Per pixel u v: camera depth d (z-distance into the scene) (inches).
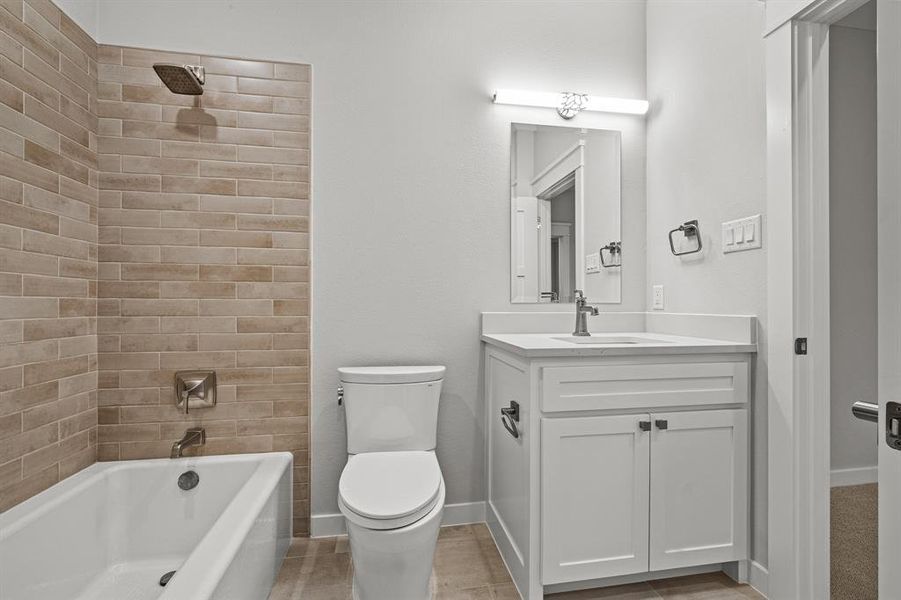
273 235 82.7
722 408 68.6
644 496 65.6
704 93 80.0
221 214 81.0
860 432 106.2
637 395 65.7
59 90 68.2
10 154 59.8
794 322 61.8
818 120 62.6
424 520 56.9
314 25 84.4
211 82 80.7
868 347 106.2
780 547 63.4
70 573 64.6
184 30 80.0
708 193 78.8
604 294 95.0
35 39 63.6
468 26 90.3
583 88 94.7
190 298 80.1
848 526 85.1
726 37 75.0
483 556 77.0
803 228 62.1
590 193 94.7
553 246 92.8
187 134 79.9
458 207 89.1
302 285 83.7
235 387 81.6
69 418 70.9
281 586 69.6
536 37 93.0
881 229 25.6
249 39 82.2
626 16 97.0
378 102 86.4
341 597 67.1
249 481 70.6
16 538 55.7
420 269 87.6
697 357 67.9
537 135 92.7
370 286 85.9
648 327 95.1
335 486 84.9
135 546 74.8
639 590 67.7
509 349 70.9
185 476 76.7
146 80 78.7
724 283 75.2
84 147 73.8
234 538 53.9
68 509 64.3
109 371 77.9
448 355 88.6
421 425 78.2
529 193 92.0
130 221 78.3
